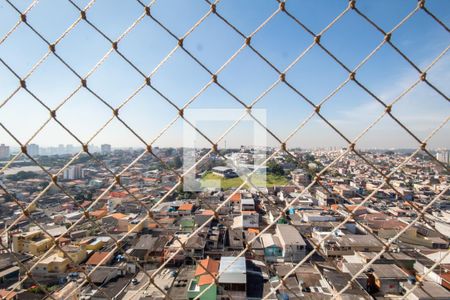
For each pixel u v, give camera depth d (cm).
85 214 262
